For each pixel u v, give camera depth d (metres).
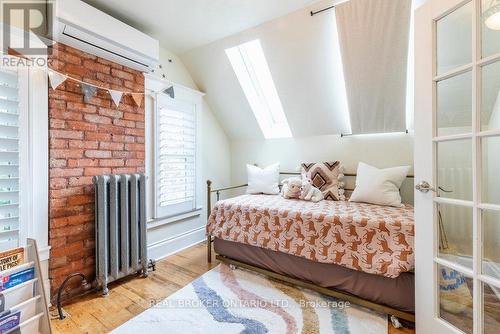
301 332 1.47
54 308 1.71
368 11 1.96
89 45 1.87
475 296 1.15
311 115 2.92
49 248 1.71
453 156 1.28
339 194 2.64
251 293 1.90
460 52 1.24
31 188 1.62
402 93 2.30
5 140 1.51
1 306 1.21
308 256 1.82
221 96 3.23
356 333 1.46
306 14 2.16
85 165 1.93
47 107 1.70
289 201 2.45
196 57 2.92
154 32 2.45
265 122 3.42
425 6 1.34
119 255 2.01
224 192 3.66
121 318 1.62
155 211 2.52
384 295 1.57
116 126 2.14
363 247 1.64
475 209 1.16
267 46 2.53
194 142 3.01
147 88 2.43
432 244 1.32
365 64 2.24
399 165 2.58
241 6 2.07
